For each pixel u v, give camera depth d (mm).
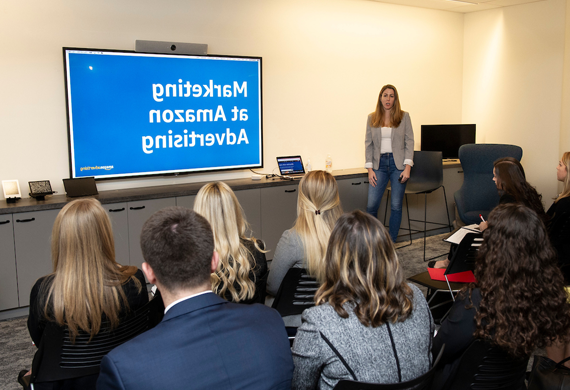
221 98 4633
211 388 1013
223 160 4727
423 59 6121
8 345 3098
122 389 962
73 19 3908
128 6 4133
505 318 1475
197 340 1039
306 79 5227
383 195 5500
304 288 2158
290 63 5098
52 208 3561
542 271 1510
